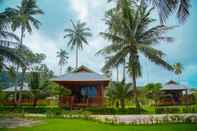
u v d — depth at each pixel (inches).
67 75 1406.3
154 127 649.0
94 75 1402.6
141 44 1269.7
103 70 1310.3
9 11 1100.5
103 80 1338.6
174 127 638.5
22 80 1679.4
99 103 1307.8
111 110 1203.2
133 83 1280.8
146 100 1968.5
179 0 503.8
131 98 1382.9
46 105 1573.6
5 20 1087.0
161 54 1251.8
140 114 1125.1
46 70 2207.2
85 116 886.4
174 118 774.5
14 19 1141.7
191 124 687.1
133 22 1275.8
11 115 1004.6
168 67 1264.8
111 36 1299.2
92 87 1392.7
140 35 1285.7
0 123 743.7
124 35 1294.3
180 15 506.9
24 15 1732.3
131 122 743.1
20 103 1616.6
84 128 633.0
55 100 1610.5
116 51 1300.4
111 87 1366.9
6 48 1083.9
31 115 1040.8
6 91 1781.5
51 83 1469.0
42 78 1560.0
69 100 1311.5
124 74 1497.3
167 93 1999.3
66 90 1330.0
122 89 1337.4
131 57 1283.2
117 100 1414.9
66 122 755.4
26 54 1301.7
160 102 1891.0
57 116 932.6
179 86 1984.5
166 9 490.9
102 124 709.9
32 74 1533.0
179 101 1893.5
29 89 1571.1
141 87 1993.1
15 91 1692.9
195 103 1857.8
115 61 1295.5
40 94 1496.1
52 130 603.8
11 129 623.8
